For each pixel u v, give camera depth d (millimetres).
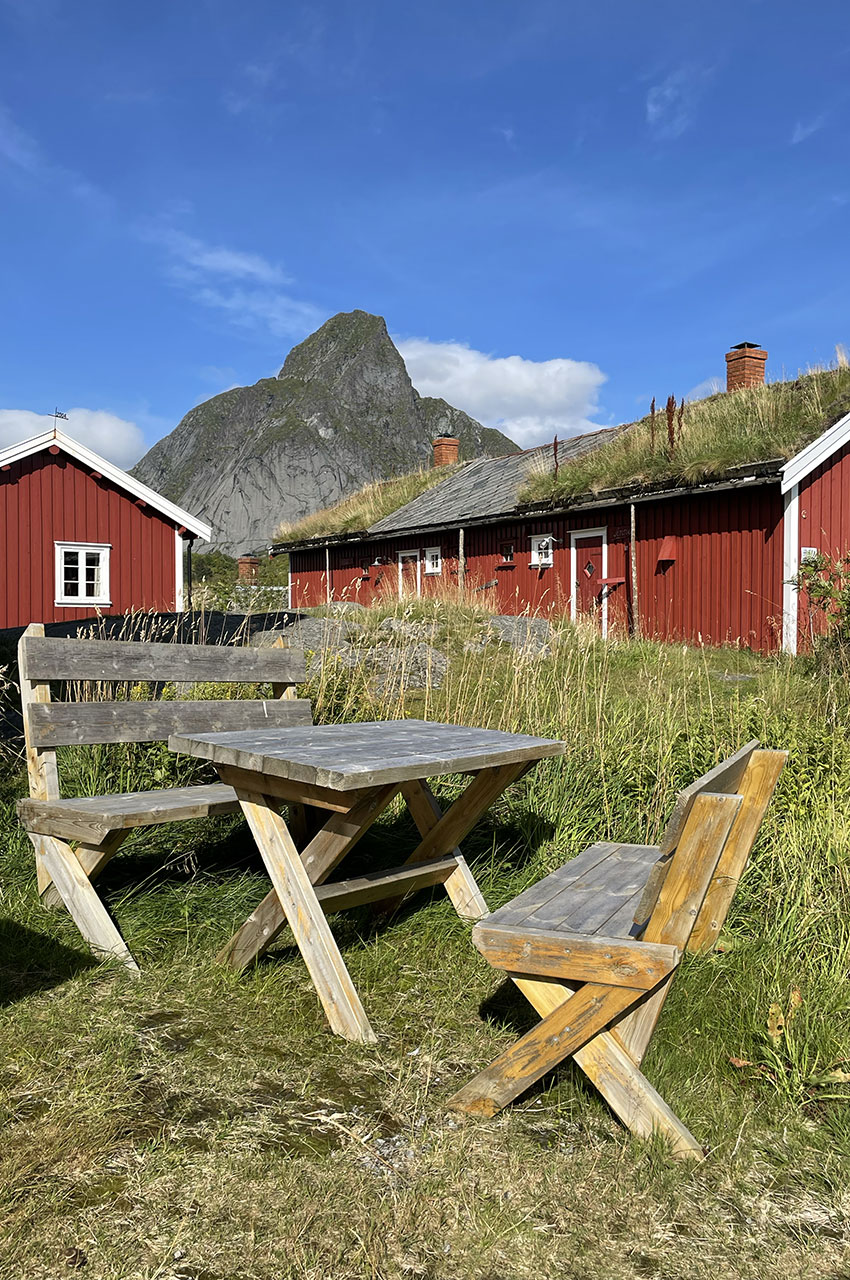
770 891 3760
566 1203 2066
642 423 18328
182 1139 2240
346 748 3168
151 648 4191
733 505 14375
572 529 17578
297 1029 2861
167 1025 2854
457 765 2998
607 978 2266
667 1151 2227
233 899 3764
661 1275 1859
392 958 3385
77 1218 1929
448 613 12492
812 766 5031
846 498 14047
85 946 3352
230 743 3209
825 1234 2006
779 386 16812
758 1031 2779
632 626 16219
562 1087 2555
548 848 4453
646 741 5723
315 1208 1988
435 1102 2480
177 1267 1799
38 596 18422
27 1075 2500
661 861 2137
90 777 4703
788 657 10641
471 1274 1832
